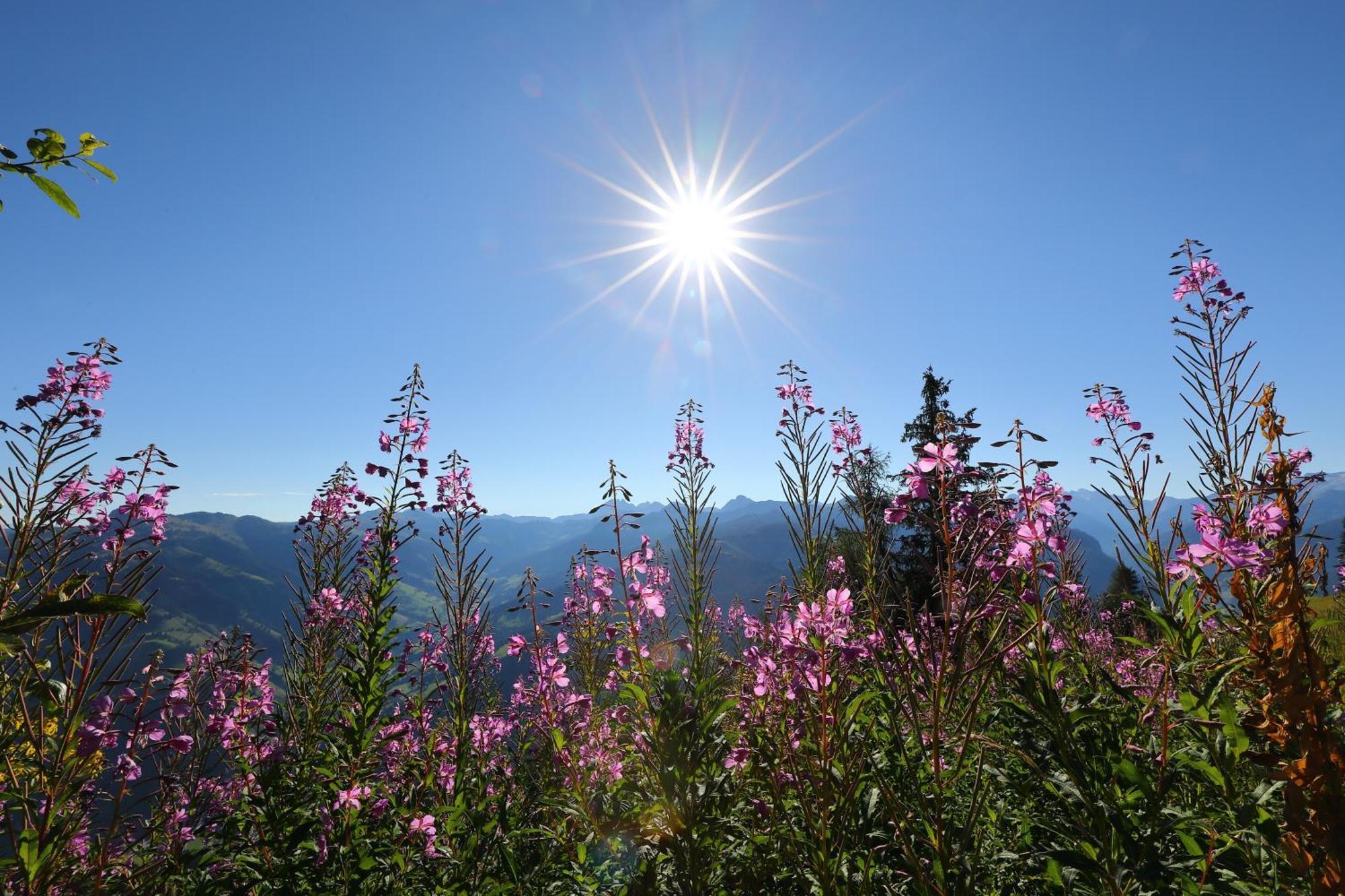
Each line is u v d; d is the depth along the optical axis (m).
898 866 2.92
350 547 6.80
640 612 4.55
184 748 3.79
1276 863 2.05
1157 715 2.73
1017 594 2.73
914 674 2.77
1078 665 3.91
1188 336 4.52
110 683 3.23
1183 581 2.65
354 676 4.99
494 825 4.32
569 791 4.38
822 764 2.95
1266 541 2.28
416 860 4.43
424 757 5.70
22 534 3.43
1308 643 1.62
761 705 3.97
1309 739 1.56
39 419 3.70
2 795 3.05
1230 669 2.14
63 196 2.22
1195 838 2.45
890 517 2.65
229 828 4.32
